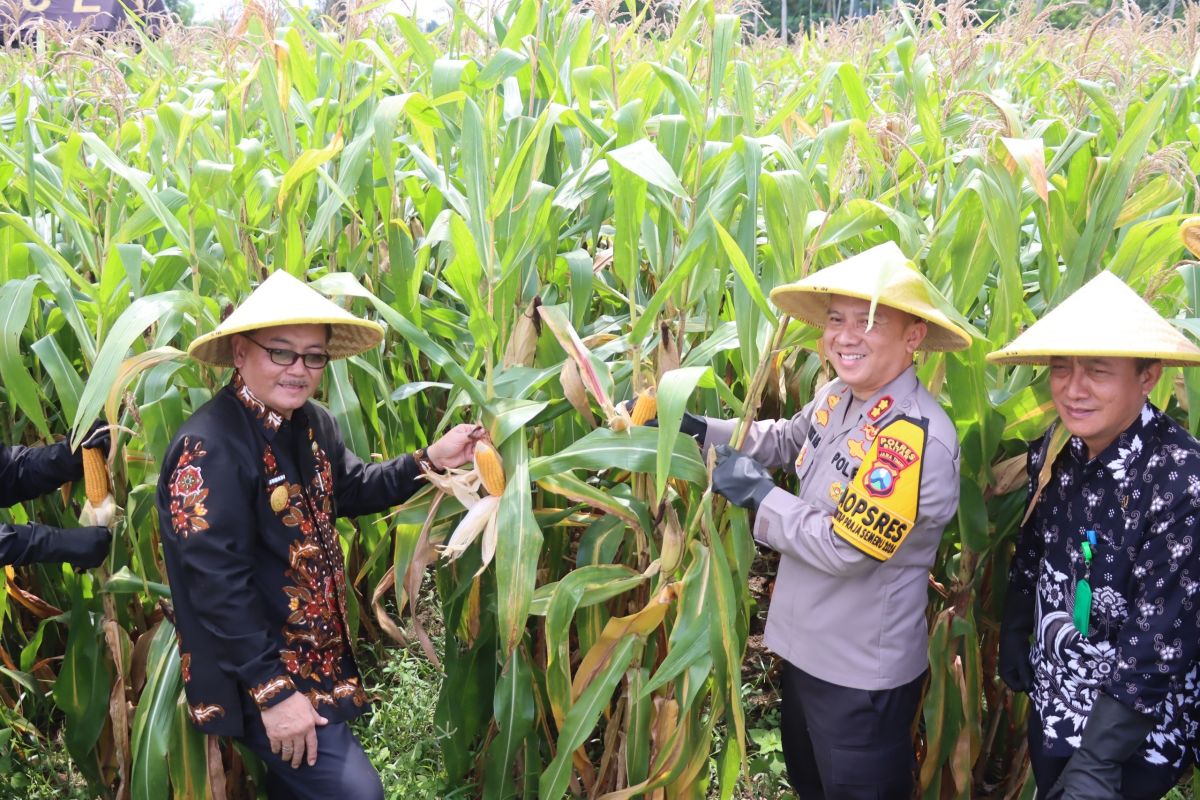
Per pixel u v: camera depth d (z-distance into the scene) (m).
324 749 2.18
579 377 2.32
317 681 2.22
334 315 2.02
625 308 3.22
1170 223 2.24
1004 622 2.34
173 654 2.46
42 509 2.95
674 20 3.41
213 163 2.38
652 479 2.44
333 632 2.28
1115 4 3.21
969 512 2.38
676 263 2.19
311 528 2.21
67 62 2.83
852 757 2.21
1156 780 1.99
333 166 3.02
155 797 2.36
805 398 3.02
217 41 3.23
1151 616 1.89
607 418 2.27
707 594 2.24
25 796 2.86
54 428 3.04
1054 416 2.33
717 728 3.10
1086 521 2.02
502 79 2.60
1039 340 1.90
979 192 2.18
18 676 2.88
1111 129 2.82
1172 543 1.86
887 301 1.90
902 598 2.17
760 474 2.18
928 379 2.43
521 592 2.21
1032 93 4.74
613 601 2.69
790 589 2.28
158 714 2.39
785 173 2.20
